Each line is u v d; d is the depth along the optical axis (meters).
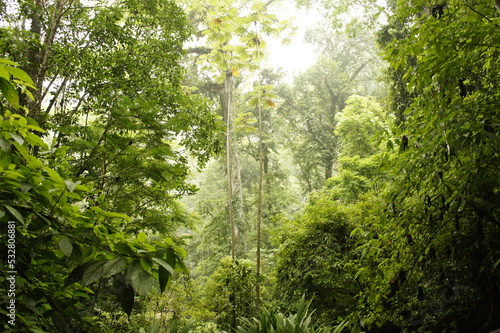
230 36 6.59
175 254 1.02
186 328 3.44
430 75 2.10
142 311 5.39
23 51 3.73
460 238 2.51
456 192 2.18
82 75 4.54
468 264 2.53
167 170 4.58
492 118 1.90
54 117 4.43
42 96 4.13
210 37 6.54
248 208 14.16
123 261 0.94
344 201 8.58
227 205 13.59
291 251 5.49
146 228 4.93
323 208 5.40
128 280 0.90
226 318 5.56
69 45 4.71
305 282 5.20
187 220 6.84
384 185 2.63
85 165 4.11
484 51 2.09
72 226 1.07
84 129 4.23
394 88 8.06
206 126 5.38
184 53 5.70
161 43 5.32
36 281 1.18
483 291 2.57
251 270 5.86
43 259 1.15
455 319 3.02
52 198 1.05
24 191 0.94
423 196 2.53
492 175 2.03
